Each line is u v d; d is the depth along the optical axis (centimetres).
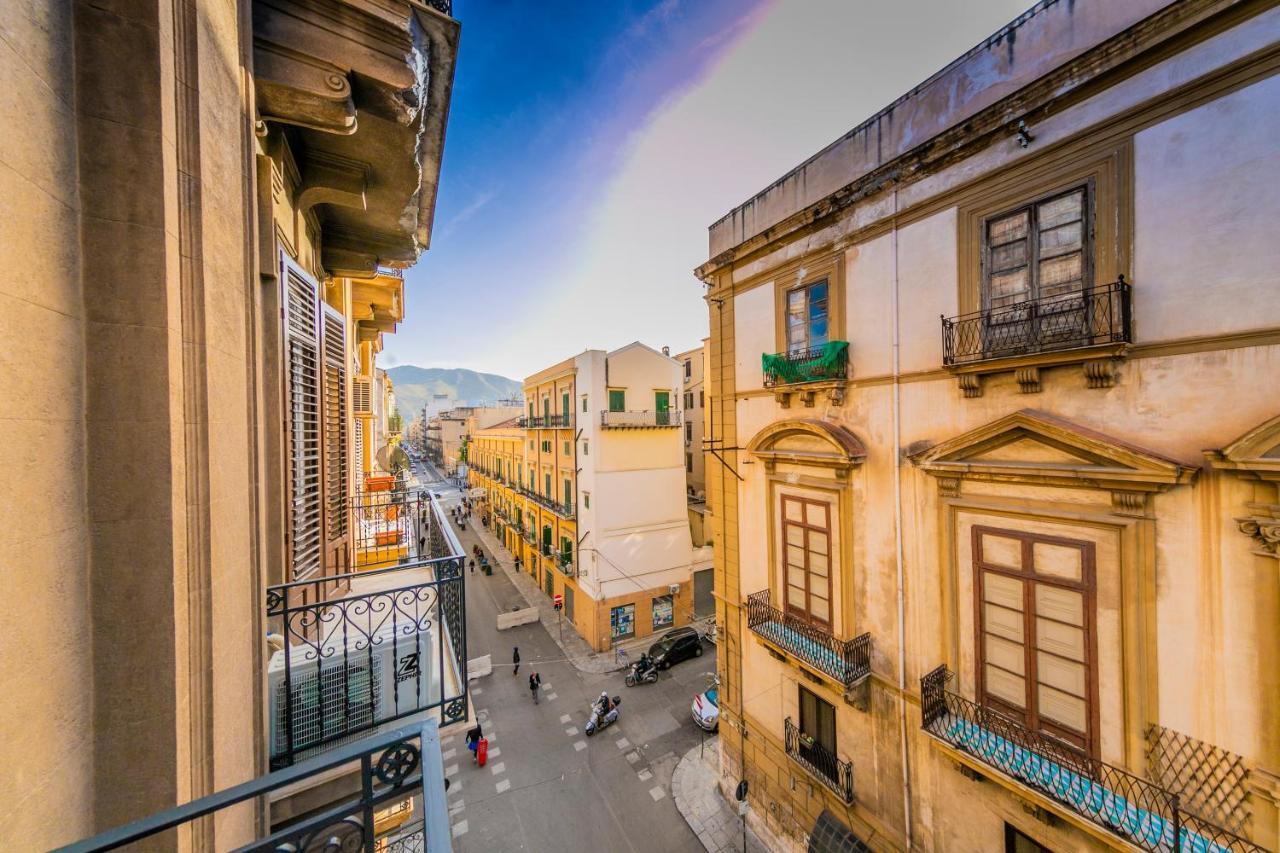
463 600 437
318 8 346
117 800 216
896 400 642
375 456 2608
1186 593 416
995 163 543
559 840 972
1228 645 396
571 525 1997
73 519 205
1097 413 467
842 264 718
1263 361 383
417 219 630
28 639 179
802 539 782
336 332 655
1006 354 524
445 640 484
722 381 962
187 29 249
